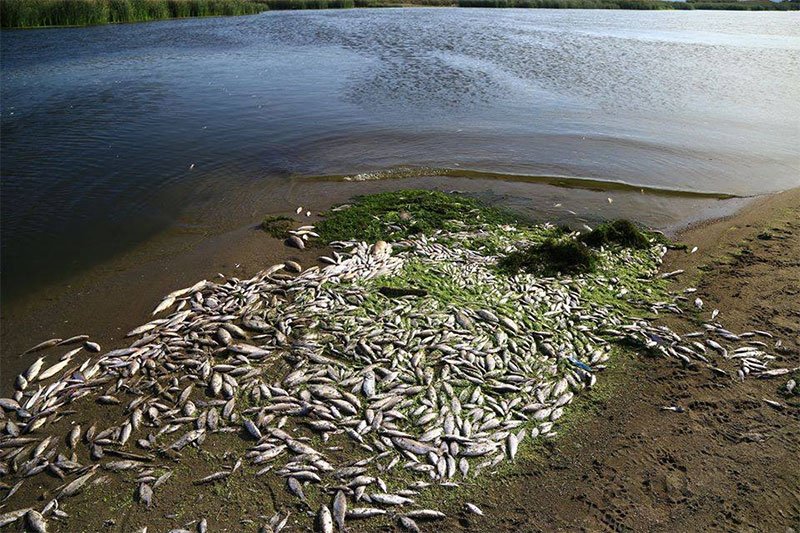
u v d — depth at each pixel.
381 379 7.59
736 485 6.02
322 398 7.27
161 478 6.20
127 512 5.83
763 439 6.60
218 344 8.31
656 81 26.58
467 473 6.27
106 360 7.95
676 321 8.94
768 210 13.22
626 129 19.33
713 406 7.16
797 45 39.06
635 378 7.71
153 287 9.98
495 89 24.72
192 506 5.89
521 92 24.25
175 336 8.46
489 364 7.84
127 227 12.23
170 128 18.73
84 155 16.12
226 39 38.28
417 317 8.78
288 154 16.70
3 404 7.20
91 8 43.00
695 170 15.91
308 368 7.78
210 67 28.61
